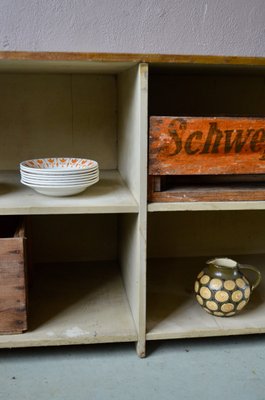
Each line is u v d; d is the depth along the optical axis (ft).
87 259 4.93
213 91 4.51
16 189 3.70
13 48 4.12
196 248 5.06
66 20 4.12
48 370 3.31
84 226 4.83
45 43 4.15
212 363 3.44
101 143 4.57
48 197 3.43
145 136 3.05
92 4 4.12
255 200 3.35
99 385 3.14
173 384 3.17
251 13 4.39
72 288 4.21
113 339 3.40
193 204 3.26
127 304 3.90
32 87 4.32
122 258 4.44
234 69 3.56
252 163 3.22
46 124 4.43
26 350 3.57
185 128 3.06
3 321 3.30
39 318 3.62
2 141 4.40
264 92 4.60
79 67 3.50
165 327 3.52
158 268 4.73
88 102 4.44
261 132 3.13
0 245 3.13
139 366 3.38
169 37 4.33
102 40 4.23
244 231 5.09
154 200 3.26
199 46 4.41
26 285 3.38
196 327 3.53
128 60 2.93
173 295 4.11
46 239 4.79
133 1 4.17
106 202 3.28
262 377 3.27
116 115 4.51
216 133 3.09
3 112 4.33
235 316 3.72
